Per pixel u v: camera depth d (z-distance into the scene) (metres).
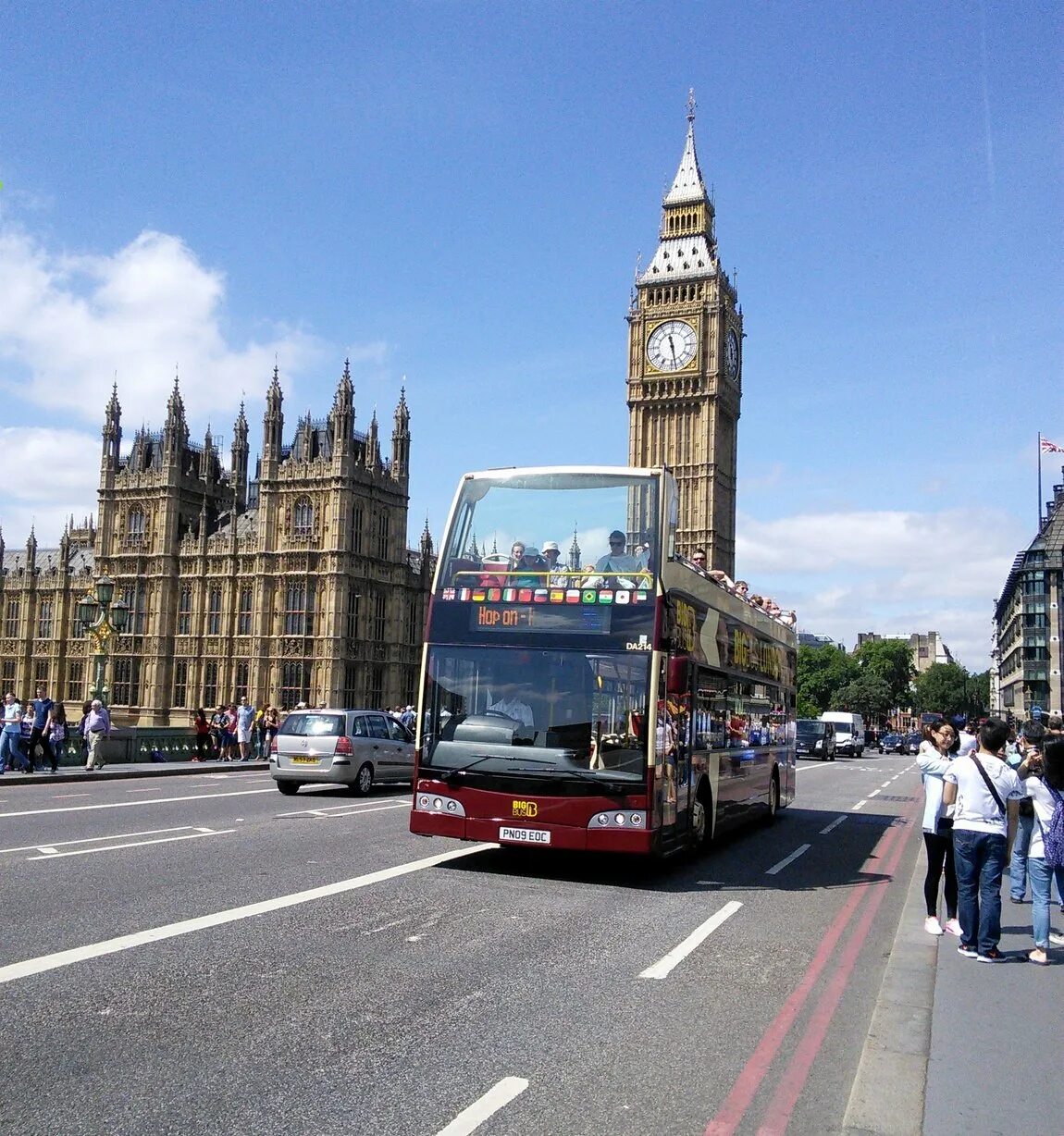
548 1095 6.90
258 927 11.34
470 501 16.34
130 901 12.38
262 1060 7.33
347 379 87.88
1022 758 19.11
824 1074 7.52
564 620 15.45
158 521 93.00
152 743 43.28
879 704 164.12
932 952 11.18
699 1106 6.81
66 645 104.81
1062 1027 8.31
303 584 86.62
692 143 126.81
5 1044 7.42
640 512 15.74
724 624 20.38
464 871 15.91
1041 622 118.81
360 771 29.42
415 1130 6.26
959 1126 6.30
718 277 121.31
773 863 18.80
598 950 11.09
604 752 14.88
